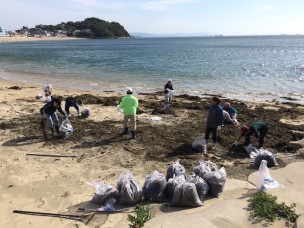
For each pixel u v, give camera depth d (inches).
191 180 266.5
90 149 378.3
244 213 236.2
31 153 363.3
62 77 1135.0
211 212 237.6
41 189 277.9
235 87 916.0
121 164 335.6
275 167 333.7
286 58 2004.2
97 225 225.1
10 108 578.6
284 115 567.8
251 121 515.2
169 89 566.9
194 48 3779.5
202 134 437.1
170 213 240.7
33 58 2096.5
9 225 225.0
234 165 339.0
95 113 552.1
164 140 410.6
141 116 538.0
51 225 225.3
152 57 2181.3
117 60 1910.7
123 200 251.4
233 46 4343.0
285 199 257.4
